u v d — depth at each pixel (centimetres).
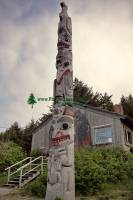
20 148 2111
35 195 1042
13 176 1520
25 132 3647
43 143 2281
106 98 3359
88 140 1938
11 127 3775
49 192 767
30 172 1445
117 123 1838
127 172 1314
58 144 813
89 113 2011
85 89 3231
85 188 1002
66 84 897
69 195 748
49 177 789
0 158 1831
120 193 975
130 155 1562
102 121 1919
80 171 1050
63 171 773
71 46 977
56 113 869
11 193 1098
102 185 1055
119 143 1773
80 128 2027
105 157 1442
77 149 1753
